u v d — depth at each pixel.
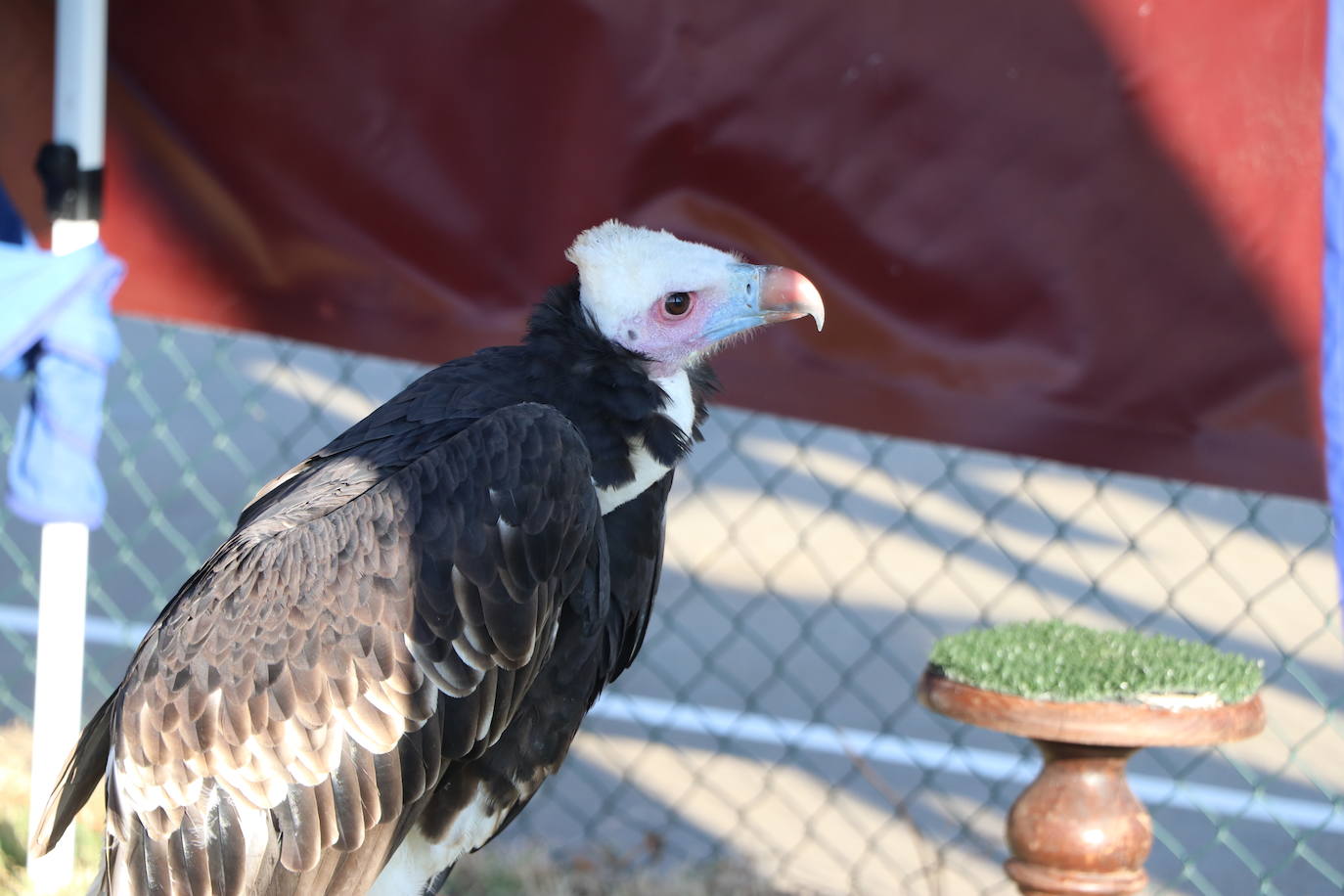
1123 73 3.48
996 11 3.49
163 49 3.69
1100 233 3.54
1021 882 3.12
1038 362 3.61
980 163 3.55
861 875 4.29
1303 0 3.39
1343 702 5.58
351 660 2.39
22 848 3.99
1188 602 6.76
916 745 5.20
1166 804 4.80
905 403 3.66
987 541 7.61
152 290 3.79
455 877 4.13
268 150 3.71
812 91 3.57
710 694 5.60
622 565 2.73
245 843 2.42
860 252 3.62
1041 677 2.95
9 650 5.66
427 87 3.65
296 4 3.64
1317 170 3.44
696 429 2.83
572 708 2.70
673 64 3.58
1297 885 4.35
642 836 4.51
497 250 3.70
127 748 2.45
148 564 6.60
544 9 3.58
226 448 7.76
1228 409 3.57
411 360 3.77
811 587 6.84
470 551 2.42
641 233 2.72
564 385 2.66
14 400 8.81
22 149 3.65
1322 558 7.37
